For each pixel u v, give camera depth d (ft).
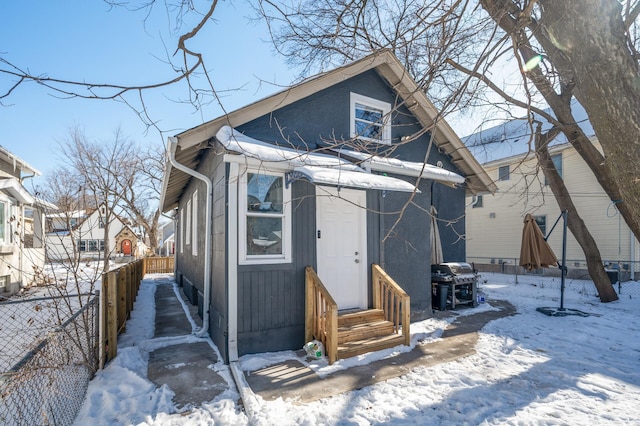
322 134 20.13
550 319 22.63
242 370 13.83
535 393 11.87
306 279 16.94
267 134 18.17
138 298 31.09
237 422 10.17
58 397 9.36
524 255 28.94
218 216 17.48
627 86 6.41
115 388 11.91
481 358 15.37
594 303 28.25
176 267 44.42
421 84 10.88
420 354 15.93
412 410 10.78
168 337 17.87
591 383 12.62
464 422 10.09
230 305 14.94
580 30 6.62
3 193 33.60
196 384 12.52
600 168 27.35
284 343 16.34
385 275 19.06
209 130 16.38
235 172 15.57
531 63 12.06
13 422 8.21
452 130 25.18
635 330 19.80
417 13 10.36
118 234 89.56
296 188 17.48
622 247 38.68
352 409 10.89
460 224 29.68
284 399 11.51
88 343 12.34
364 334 16.92
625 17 8.80
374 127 23.11
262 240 16.55
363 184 15.98
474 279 26.68
